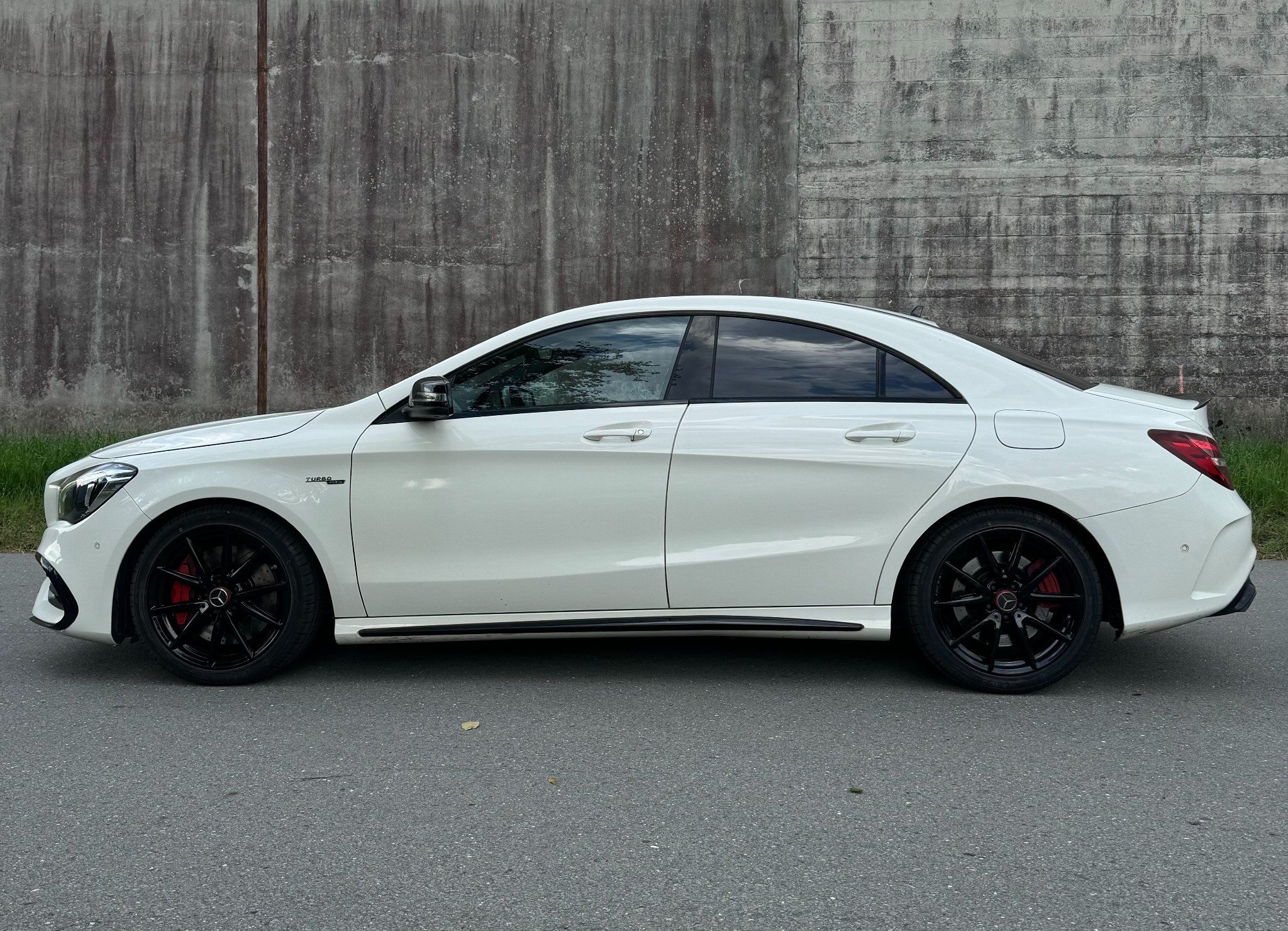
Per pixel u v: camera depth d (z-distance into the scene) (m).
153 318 11.43
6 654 5.07
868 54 10.88
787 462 4.36
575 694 4.44
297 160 11.24
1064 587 4.36
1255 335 10.73
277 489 4.43
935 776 3.59
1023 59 10.76
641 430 4.41
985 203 10.88
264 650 4.54
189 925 2.65
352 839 3.13
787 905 2.74
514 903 2.76
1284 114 10.58
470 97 11.11
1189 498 4.29
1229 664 4.89
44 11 11.29
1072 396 4.45
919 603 4.39
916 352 4.50
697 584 4.40
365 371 11.34
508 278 11.21
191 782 3.55
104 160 11.37
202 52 11.23
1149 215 10.74
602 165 11.09
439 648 5.14
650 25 10.98
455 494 4.44
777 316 4.59
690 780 3.56
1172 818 3.26
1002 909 2.71
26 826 3.22
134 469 4.50
